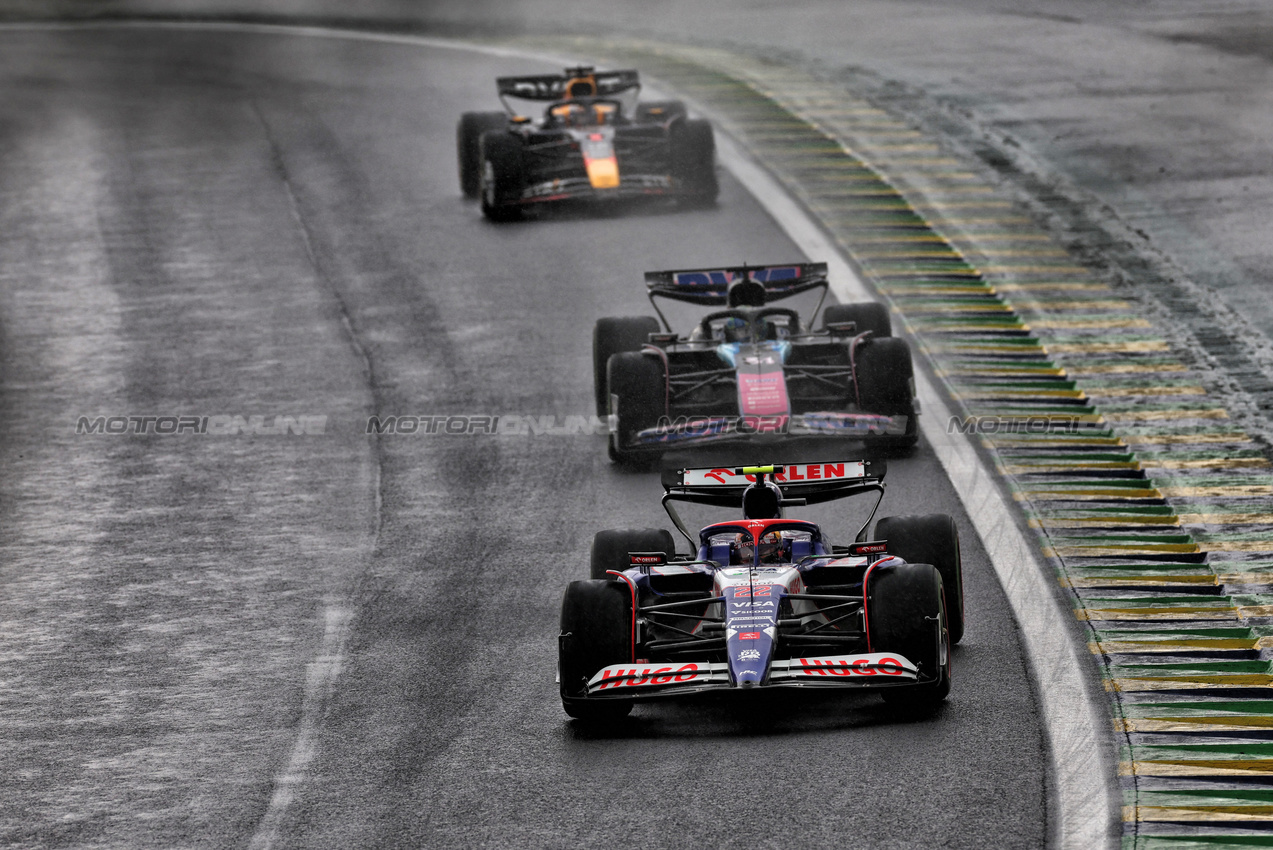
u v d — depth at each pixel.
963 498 49.25
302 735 36.44
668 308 72.88
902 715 34.44
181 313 79.56
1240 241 78.38
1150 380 60.12
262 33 170.00
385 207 95.25
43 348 75.94
